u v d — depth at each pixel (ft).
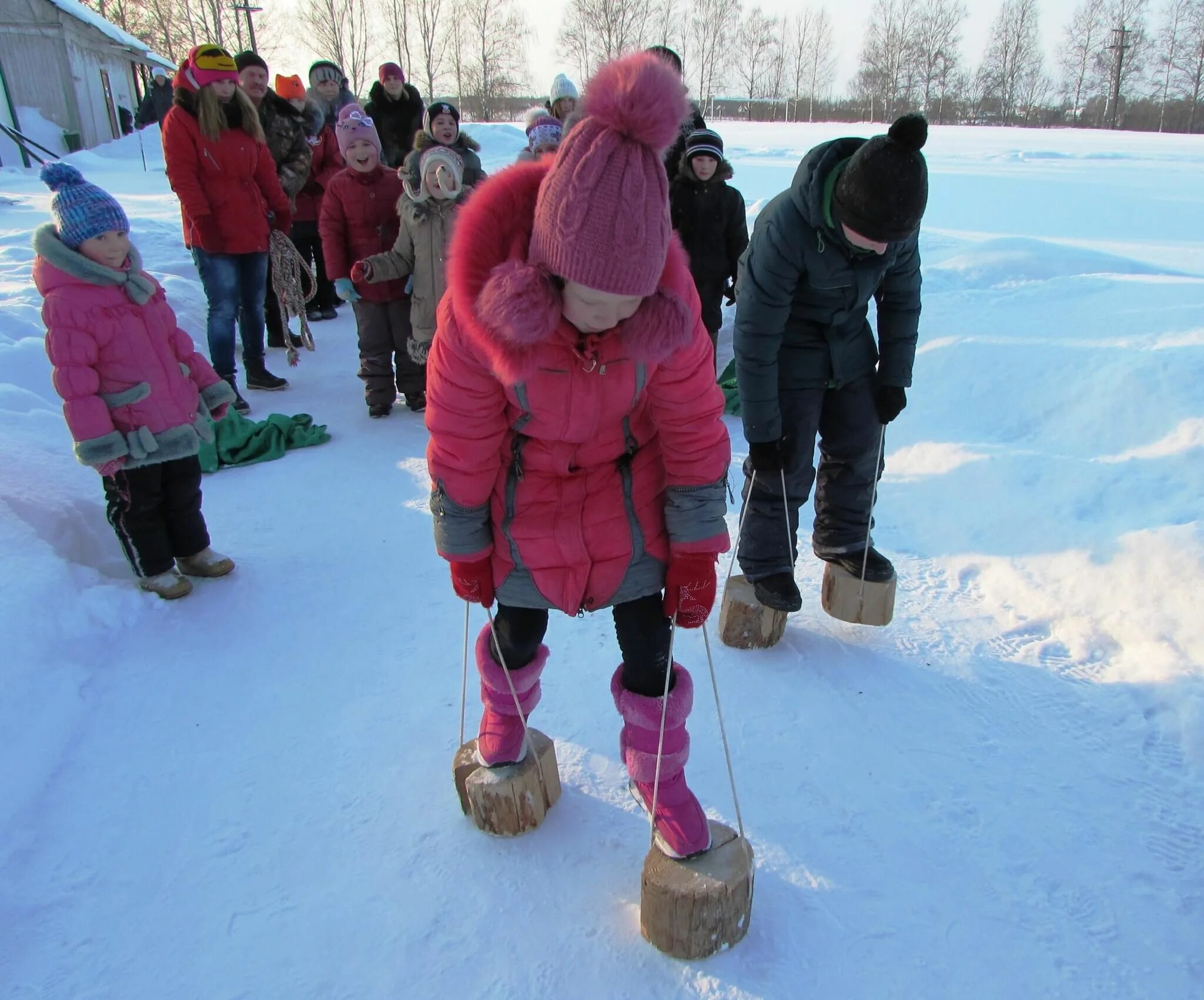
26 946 5.83
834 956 5.73
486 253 4.84
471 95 172.35
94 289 9.25
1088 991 5.49
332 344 23.56
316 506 13.02
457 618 9.87
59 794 7.20
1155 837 6.66
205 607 10.12
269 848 6.66
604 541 5.70
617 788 7.30
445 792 7.24
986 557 10.57
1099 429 12.13
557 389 5.13
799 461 8.76
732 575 9.78
